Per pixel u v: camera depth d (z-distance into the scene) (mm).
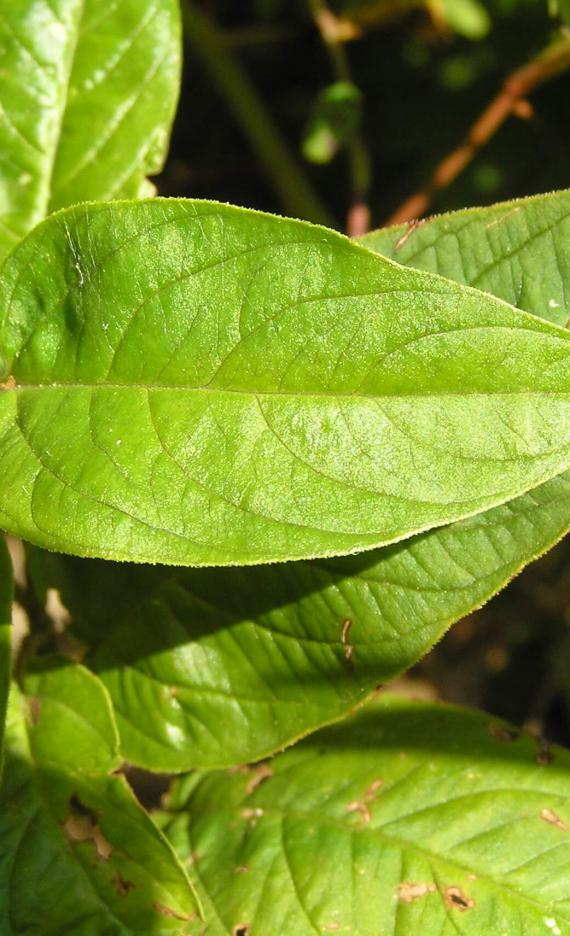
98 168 235
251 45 378
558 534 197
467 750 227
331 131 316
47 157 234
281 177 364
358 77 370
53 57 236
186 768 222
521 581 380
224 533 170
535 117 349
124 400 182
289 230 171
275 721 217
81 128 235
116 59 237
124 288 181
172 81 238
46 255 188
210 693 220
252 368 176
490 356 167
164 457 176
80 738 214
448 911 211
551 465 165
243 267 174
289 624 212
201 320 178
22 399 189
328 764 232
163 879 205
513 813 219
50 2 236
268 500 171
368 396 171
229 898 220
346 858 219
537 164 349
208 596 217
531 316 166
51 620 232
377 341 170
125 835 208
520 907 210
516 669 381
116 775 211
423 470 168
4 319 191
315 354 173
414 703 234
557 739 371
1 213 232
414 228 207
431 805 222
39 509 177
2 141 233
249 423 175
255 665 217
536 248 203
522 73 302
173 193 389
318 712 214
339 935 213
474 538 200
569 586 375
